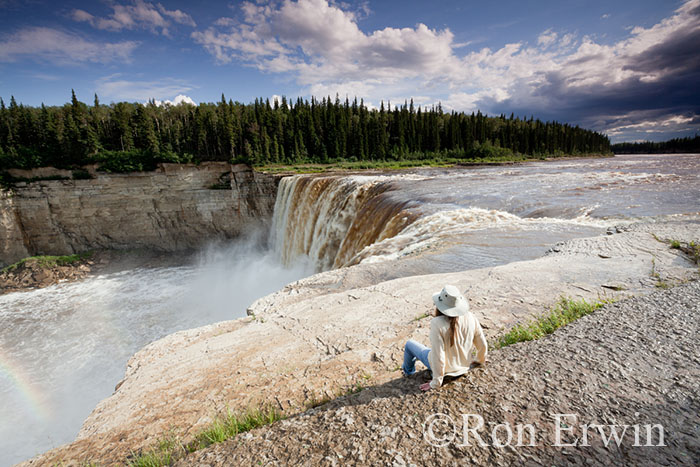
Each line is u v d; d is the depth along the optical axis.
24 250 53.53
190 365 7.10
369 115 119.56
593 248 10.86
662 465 2.52
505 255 12.20
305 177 45.53
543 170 50.38
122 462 4.30
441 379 3.64
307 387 5.23
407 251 14.73
